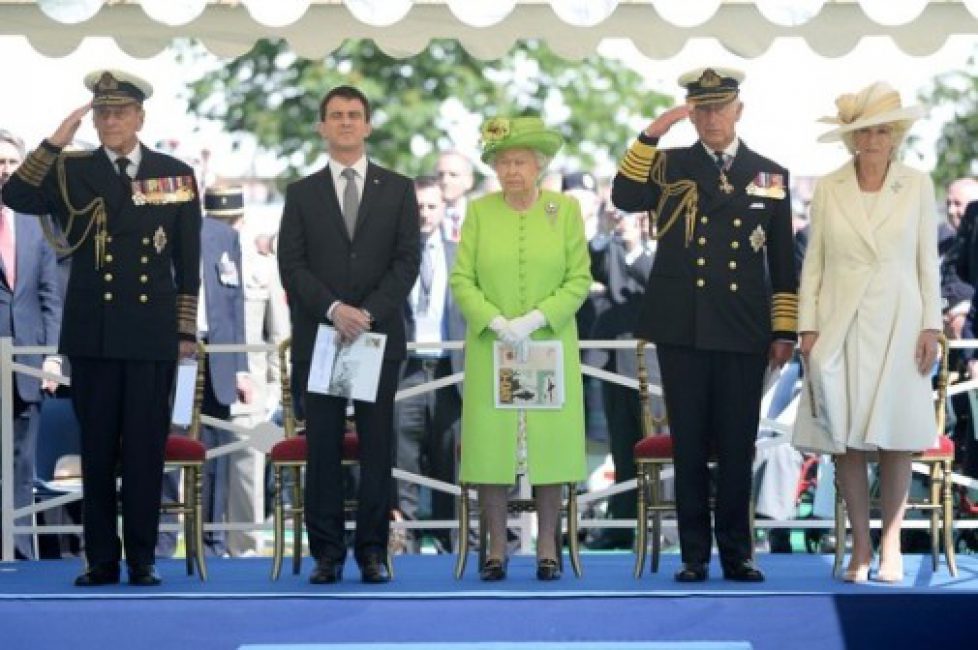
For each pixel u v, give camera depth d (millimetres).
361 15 21000
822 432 21812
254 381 28641
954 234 30172
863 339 21656
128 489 22266
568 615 19500
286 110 64812
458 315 27938
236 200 28562
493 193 22969
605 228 29016
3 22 23781
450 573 23422
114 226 22219
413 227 22406
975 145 64000
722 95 21922
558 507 22531
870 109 21812
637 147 22047
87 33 23938
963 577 22531
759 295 22000
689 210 22062
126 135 22250
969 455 27438
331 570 22016
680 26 22938
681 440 22016
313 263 22250
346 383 21734
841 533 22562
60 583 22672
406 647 18938
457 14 20750
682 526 22031
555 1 20828
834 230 21922
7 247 26859
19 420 26562
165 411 22422
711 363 22016
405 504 28094
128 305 22125
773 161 22344
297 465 23078
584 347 26656
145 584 22172
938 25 24078
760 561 24875
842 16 24125
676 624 19406
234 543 28844
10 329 26781
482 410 22297
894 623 19484
